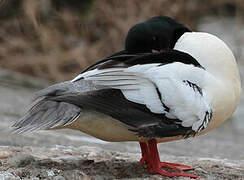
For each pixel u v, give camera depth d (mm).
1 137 11219
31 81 23453
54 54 25234
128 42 9211
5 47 25156
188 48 8117
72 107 7121
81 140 12906
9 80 22703
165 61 7473
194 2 32781
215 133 18766
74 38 26703
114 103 7105
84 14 25938
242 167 9250
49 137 12234
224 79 7930
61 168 8211
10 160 8414
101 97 7109
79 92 7215
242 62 30000
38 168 8047
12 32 25188
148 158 8453
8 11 24000
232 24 36812
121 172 8148
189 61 7602
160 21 9289
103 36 27500
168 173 7934
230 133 19172
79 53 25422
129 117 7125
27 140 11312
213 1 36125
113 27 27484
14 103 17844
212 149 14578
